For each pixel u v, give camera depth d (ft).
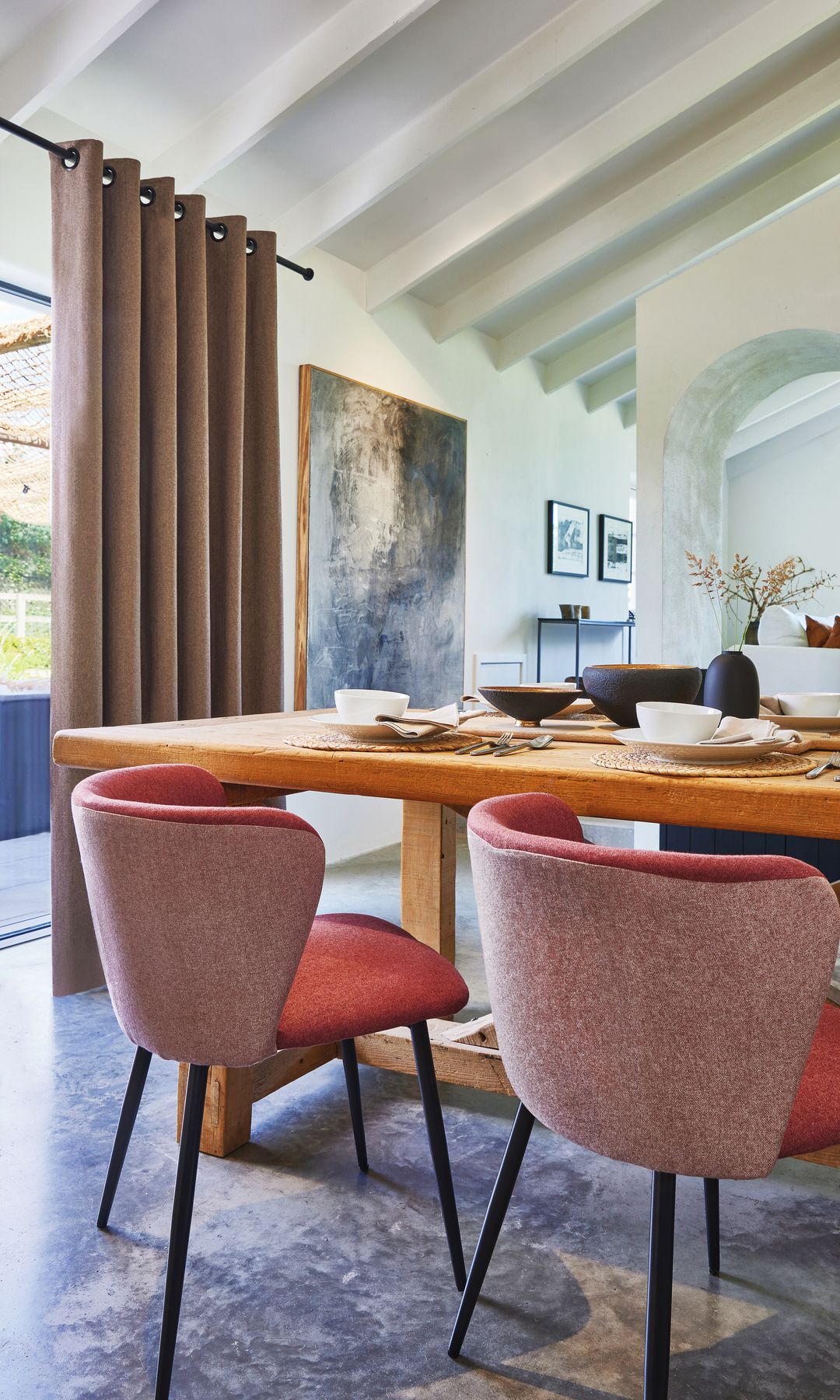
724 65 12.96
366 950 5.32
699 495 17.78
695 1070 3.25
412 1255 5.46
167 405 10.43
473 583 19.36
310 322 14.83
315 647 14.92
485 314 17.53
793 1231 5.82
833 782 4.27
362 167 13.34
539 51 11.89
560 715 7.39
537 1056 3.58
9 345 11.60
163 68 10.78
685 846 10.43
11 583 11.87
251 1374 4.51
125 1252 5.47
